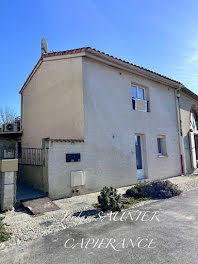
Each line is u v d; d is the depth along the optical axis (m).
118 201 5.34
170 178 10.61
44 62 9.41
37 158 7.62
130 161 8.83
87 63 7.90
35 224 4.25
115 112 8.59
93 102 7.82
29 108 10.67
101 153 7.74
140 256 2.82
